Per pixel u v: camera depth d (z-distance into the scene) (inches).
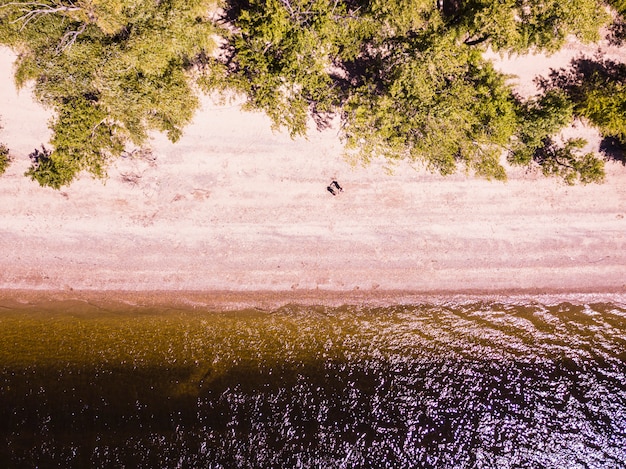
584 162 590.9
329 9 522.0
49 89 543.5
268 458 619.2
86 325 625.9
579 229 633.0
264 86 532.7
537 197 625.9
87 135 554.6
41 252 623.5
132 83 522.9
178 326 631.8
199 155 610.9
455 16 552.4
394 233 632.4
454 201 626.5
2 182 607.8
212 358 628.7
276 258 634.8
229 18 577.6
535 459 633.0
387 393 634.2
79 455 605.3
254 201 623.5
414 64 506.9
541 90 604.4
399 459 627.2
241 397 624.7
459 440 633.0
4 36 538.0
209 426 618.2
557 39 540.7
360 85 594.2
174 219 622.8
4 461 600.7
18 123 600.1
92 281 631.2
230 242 629.9
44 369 614.2
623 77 600.4
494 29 523.8
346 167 617.9
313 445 623.2
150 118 550.6
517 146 586.2
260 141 610.5
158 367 622.8
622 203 625.3
